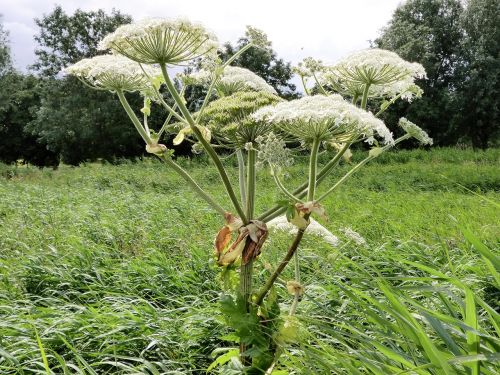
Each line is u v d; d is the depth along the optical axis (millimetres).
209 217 10297
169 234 8711
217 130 2605
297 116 2246
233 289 2631
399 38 43281
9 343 4191
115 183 20625
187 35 2350
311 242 5301
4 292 5852
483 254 1823
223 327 4379
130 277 6211
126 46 2383
